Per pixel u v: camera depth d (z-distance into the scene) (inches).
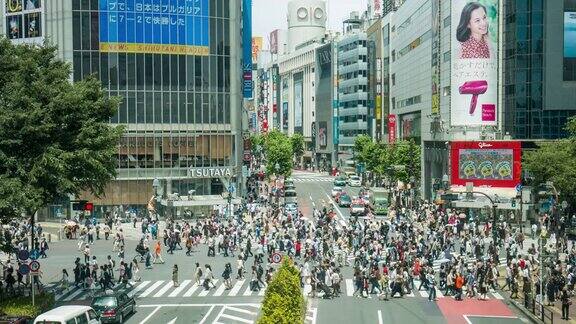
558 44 3452.3
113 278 1878.7
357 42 6781.5
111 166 1601.9
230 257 2272.4
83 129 1489.9
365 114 6796.3
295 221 2738.7
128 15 3499.0
